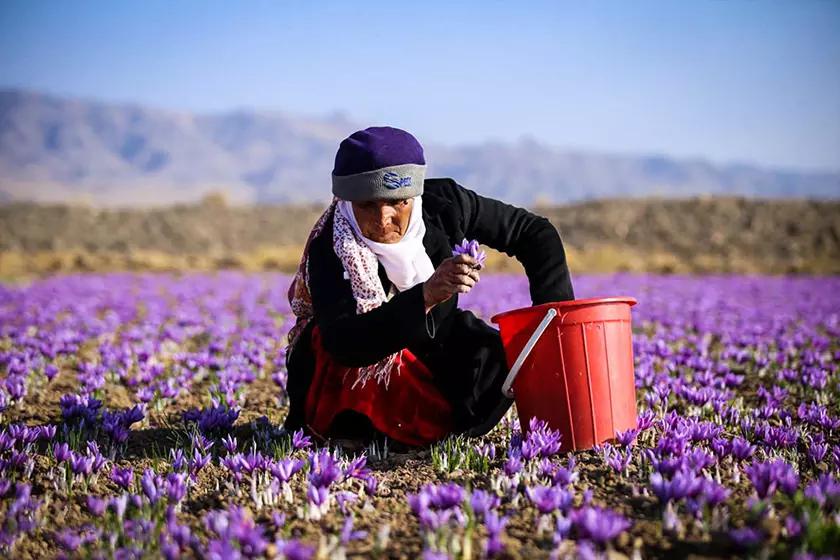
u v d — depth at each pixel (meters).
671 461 3.79
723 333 9.85
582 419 4.21
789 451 4.40
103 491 4.14
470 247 3.86
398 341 3.90
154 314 12.52
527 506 3.70
